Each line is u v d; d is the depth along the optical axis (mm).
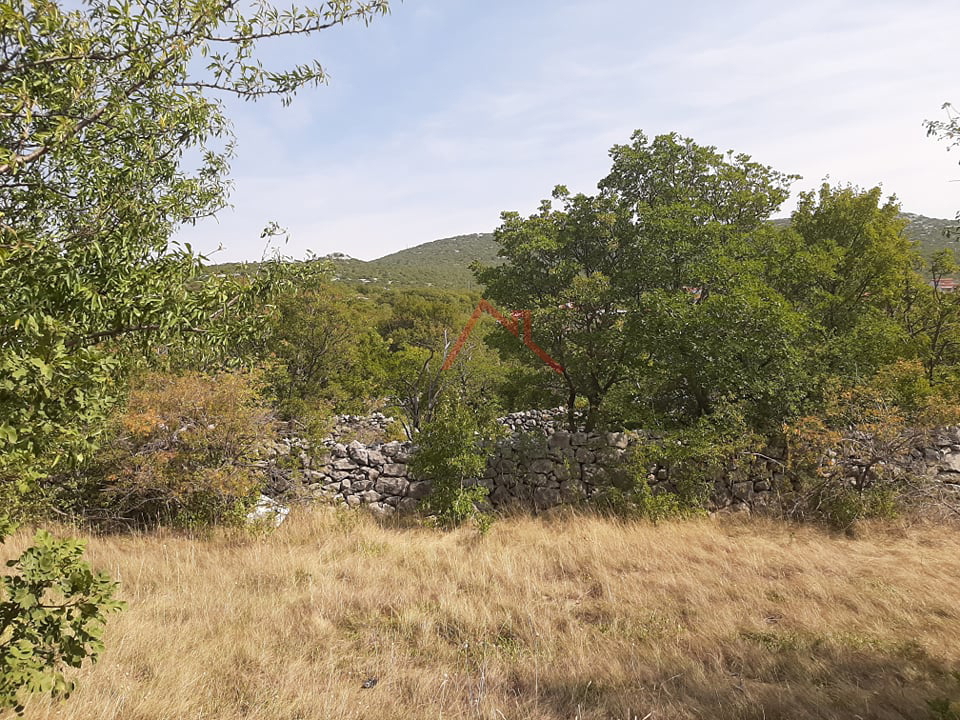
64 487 10195
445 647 5879
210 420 10703
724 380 12297
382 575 8000
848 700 4535
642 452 12344
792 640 5875
